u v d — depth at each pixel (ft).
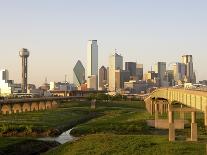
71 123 551.59
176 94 308.40
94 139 291.17
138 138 292.40
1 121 507.30
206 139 290.15
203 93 196.75
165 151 236.22
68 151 255.91
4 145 287.89
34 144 309.01
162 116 535.19
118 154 230.89
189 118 457.68
